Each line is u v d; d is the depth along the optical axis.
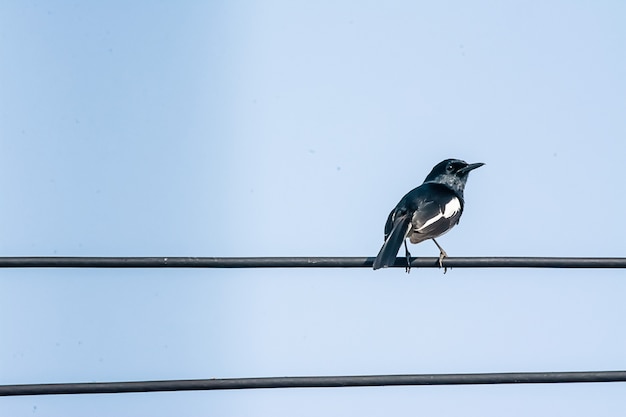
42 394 10.31
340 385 10.53
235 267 11.05
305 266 11.23
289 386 10.52
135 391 10.43
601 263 11.27
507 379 10.73
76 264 10.78
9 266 10.73
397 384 10.60
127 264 10.84
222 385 10.49
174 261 10.88
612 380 10.82
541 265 11.42
